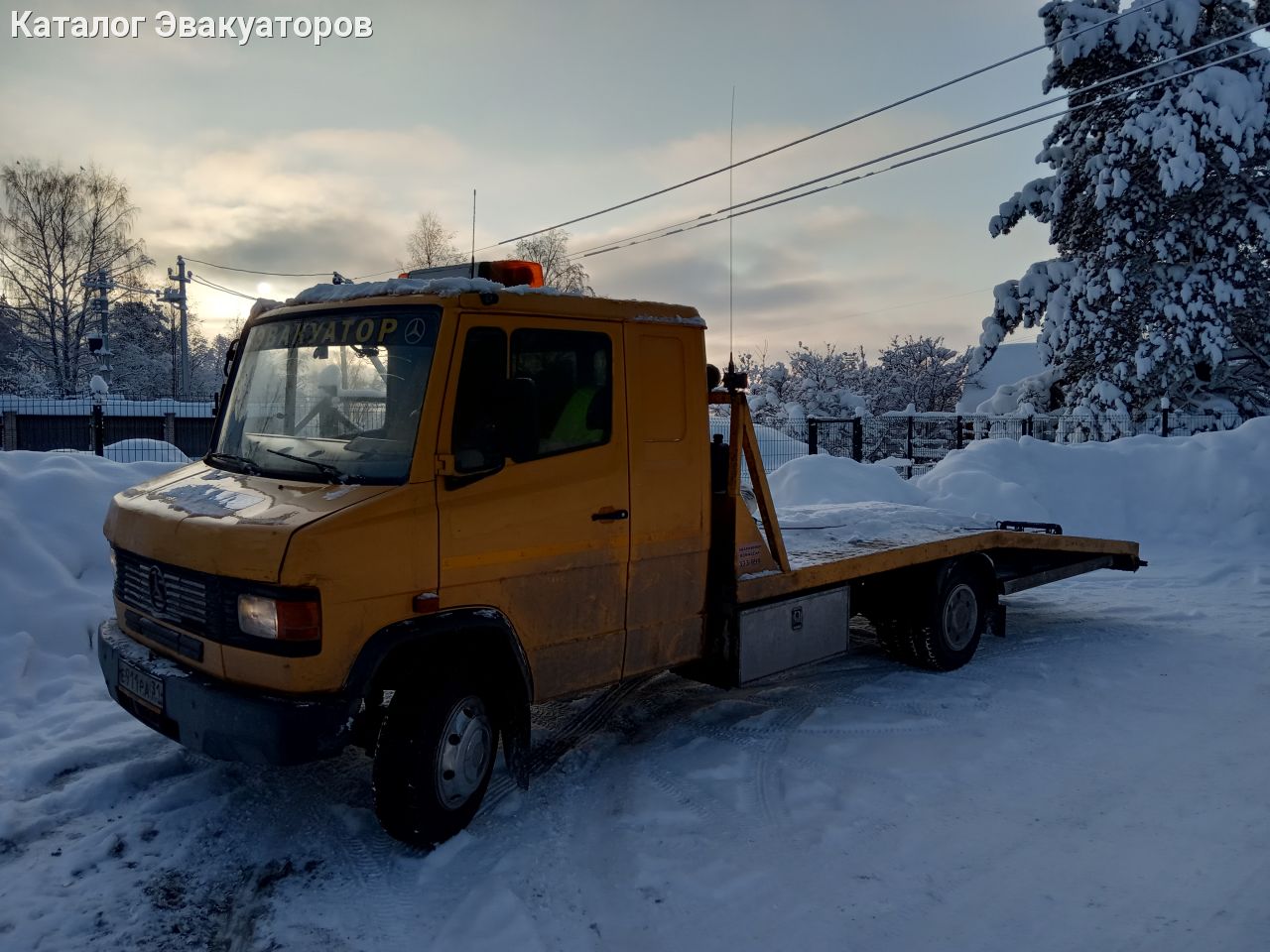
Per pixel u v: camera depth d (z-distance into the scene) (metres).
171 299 43.69
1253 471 13.47
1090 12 26.38
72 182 48.34
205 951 3.34
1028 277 29.41
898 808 4.56
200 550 3.79
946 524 8.02
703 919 3.58
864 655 7.40
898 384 43.38
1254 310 27.14
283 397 4.56
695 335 5.14
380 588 3.75
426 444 3.93
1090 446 15.04
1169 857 4.07
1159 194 26.17
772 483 14.14
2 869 3.85
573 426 4.51
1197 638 7.91
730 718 5.84
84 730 5.31
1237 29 26.38
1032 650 7.54
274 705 3.58
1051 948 3.39
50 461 8.16
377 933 3.46
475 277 4.77
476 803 4.23
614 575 4.70
